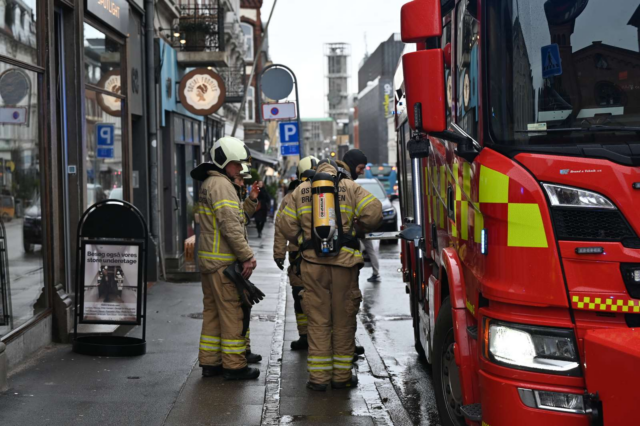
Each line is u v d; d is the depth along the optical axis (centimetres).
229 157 668
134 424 544
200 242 679
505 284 375
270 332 906
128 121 1236
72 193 934
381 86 9269
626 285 355
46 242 802
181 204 1886
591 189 362
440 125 398
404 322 1021
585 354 352
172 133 1730
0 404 582
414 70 400
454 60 493
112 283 770
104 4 1070
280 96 1448
